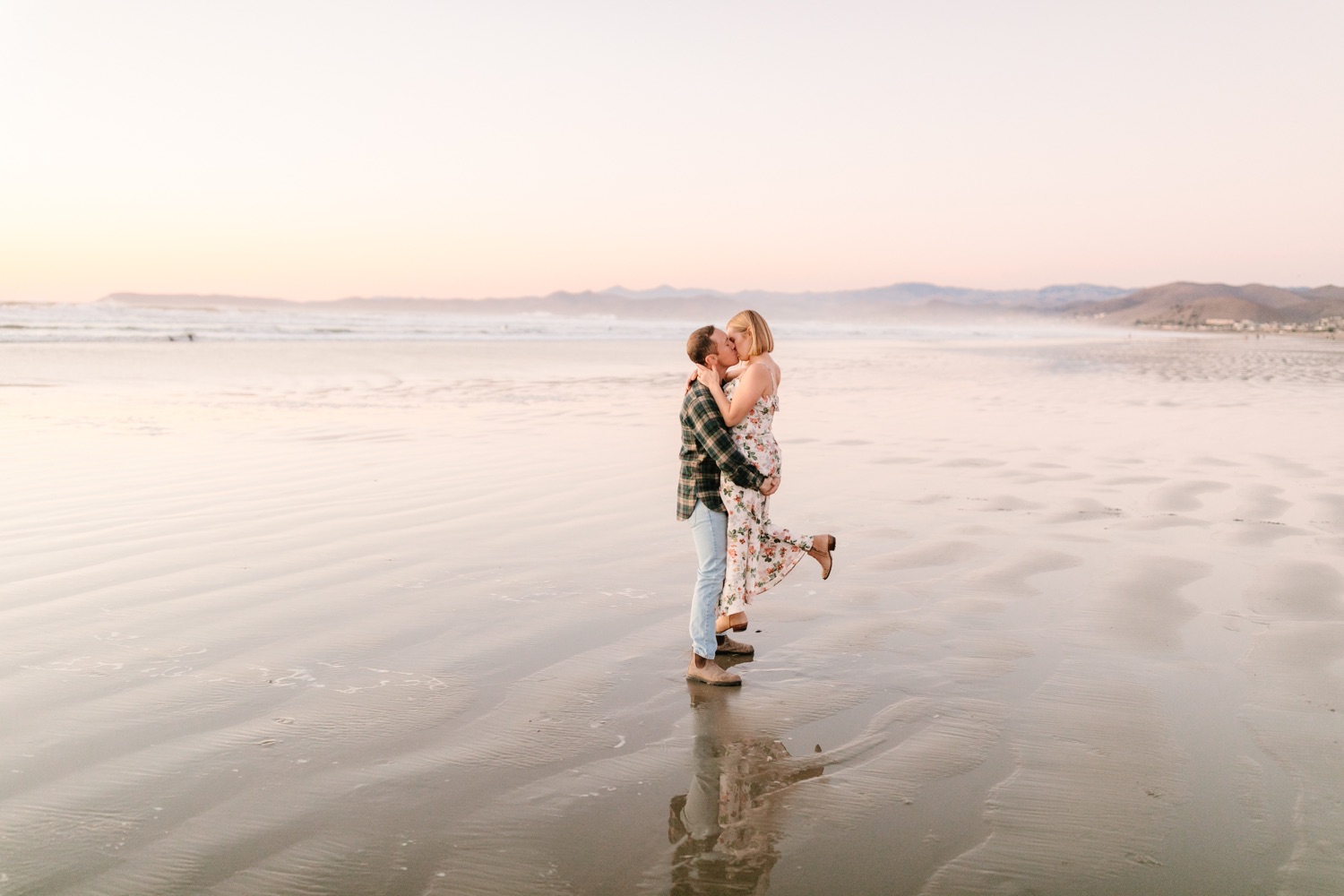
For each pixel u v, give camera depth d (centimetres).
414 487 766
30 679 359
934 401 1523
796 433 1127
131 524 620
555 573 524
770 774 295
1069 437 1080
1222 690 359
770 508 697
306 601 464
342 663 384
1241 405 1451
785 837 257
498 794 279
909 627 438
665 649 411
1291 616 445
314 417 1227
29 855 241
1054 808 271
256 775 287
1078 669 383
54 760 294
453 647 406
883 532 621
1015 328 12381
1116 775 292
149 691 351
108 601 457
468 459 907
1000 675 378
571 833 258
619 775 293
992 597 483
